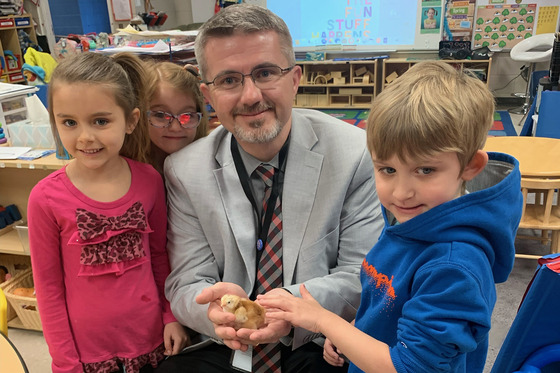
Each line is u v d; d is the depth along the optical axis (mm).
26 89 2502
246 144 1269
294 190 1294
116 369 1336
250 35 1160
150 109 1566
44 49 6520
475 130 786
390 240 923
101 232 1248
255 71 1182
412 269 839
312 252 1283
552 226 2209
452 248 781
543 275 854
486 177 1043
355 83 6164
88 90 1168
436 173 794
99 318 1286
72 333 1310
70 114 1185
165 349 1389
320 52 6305
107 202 1279
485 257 798
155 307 1370
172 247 1415
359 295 1246
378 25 6156
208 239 1369
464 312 736
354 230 1309
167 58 2355
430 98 772
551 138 2637
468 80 825
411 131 764
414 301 789
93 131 1200
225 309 1104
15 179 2367
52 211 1238
